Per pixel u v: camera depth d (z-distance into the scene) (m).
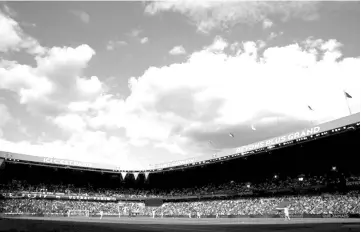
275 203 61.59
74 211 70.12
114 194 84.25
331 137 54.94
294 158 71.69
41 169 83.56
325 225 24.83
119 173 86.38
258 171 80.38
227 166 82.94
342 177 60.50
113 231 17.83
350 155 63.72
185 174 91.31
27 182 79.12
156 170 79.69
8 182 76.50
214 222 39.59
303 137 50.38
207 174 89.06
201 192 80.81
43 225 22.08
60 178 87.81
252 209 62.56
